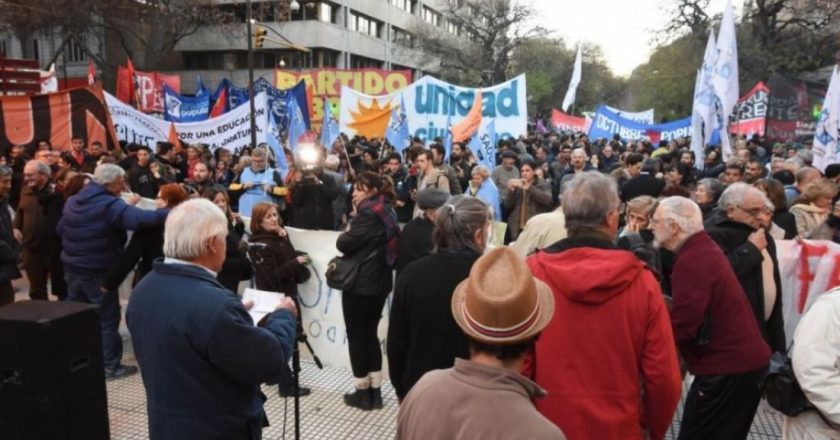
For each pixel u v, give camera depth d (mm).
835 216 4855
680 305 3029
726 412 3096
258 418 2695
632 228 4344
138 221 4855
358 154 11992
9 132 10312
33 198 6398
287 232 5512
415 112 12727
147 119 13391
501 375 1564
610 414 2326
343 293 4543
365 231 4387
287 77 22484
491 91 12242
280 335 2781
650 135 22375
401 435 1643
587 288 2309
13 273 5129
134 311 2529
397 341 3113
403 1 60906
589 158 14102
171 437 2436
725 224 3787
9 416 2535
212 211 2598
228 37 44531
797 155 8969
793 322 4578
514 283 1629
